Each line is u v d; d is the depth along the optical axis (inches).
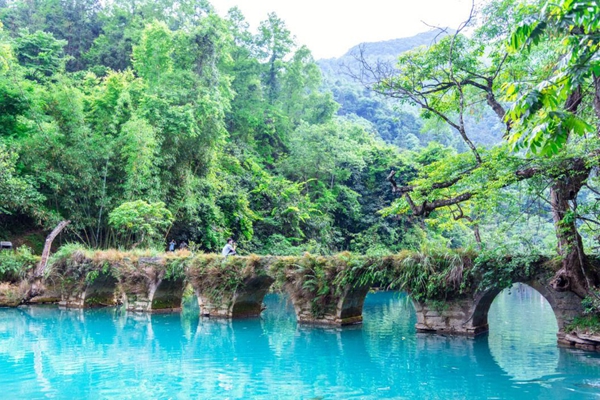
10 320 576.4
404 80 461.1
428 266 462.6
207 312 614.2
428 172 445.4
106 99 849.5
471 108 529.3
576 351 398.0
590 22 135.0
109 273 686.5
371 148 1403.8
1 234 793.6
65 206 784.9
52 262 692.1
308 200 1220.5
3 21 1339.8
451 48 419.8
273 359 382.0
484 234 639.1
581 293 393.4
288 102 1588.3
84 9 1461.6
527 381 312.7
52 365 358.9
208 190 979.3
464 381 315.6
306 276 539.8
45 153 782.5
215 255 611.8
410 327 540.1
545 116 146.0
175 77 930.7
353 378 324.8
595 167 357.7
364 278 497.7
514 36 146.8
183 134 889.5
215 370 346.0
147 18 1405.0
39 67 1001.5
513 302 924.6
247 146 1343.5
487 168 374.6
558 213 395.9
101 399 275.3
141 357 388.8
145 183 810.2
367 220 1266.0
